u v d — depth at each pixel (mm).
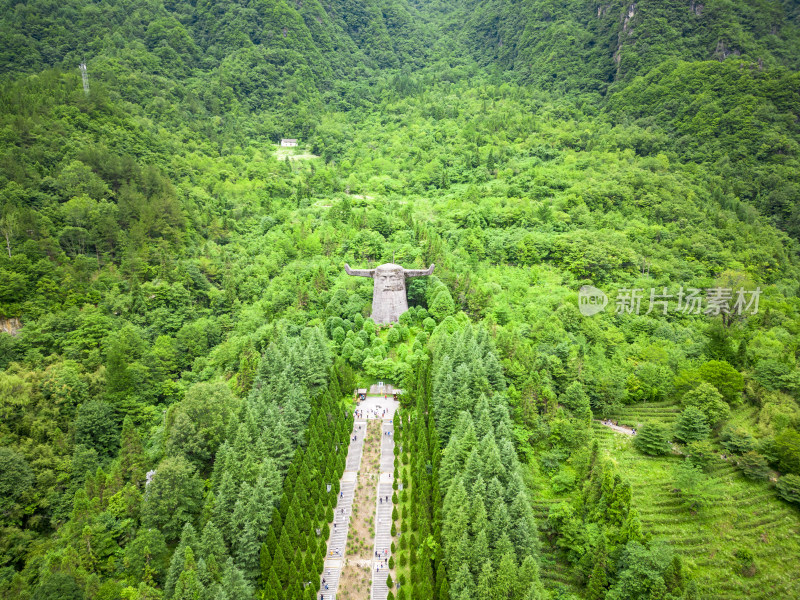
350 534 110750
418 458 119500
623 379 144000
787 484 118625
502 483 107562
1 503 114875
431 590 95438
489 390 130750
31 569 106312
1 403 131375
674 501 118312
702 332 176000
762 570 107062
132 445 120000
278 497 110812
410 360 152250
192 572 90438
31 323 159250
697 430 128500
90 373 151625
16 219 181125
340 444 129375
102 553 99875
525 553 98312
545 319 164500
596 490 109688
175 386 157250
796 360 158375
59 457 128500
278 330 162500
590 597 98688
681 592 92438
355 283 188500
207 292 195750
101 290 182250
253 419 121250
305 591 96188
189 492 109438
